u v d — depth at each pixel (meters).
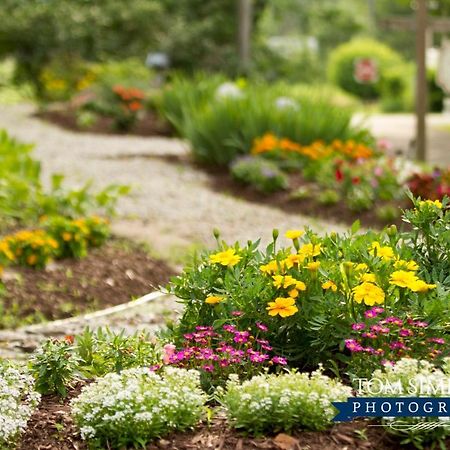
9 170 5.43
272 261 2.87
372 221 5.20
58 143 8.17
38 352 2.82
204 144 6.98
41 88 11.38
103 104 9.56
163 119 8.98
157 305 3.90
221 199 5.88
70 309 3.90
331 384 2.56
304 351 2.83
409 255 2.92
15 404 2.58
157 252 4.57
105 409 2.55
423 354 2.70
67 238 4.38
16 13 11.66
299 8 20.30
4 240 4.28
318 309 2.77
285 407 2.51
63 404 2.72
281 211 5.57
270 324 2.82
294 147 6.48
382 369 2.66
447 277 2.85
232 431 2.54
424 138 7.15
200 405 2.59
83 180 6.44
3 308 3.86
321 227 5.14
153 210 5.49
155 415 2.53
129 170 6.82
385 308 2.75
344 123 7.05
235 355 2.72
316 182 5.94
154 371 2.75
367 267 2.84
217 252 2.97
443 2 8.32
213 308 2.88
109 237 4.78
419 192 5.19
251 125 6.91
